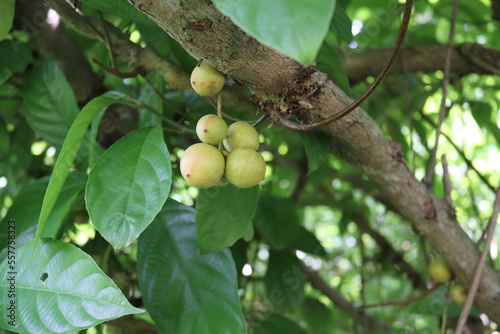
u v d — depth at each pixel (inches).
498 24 35.5
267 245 34.1
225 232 20.8
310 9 11.3
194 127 24.5
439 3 36.0
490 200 50.9
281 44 11.1
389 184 23.2
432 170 24.3
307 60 11.0
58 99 24.4
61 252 18.0
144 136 18.4
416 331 44.8
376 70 31.9
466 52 30.8
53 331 16.9
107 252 25.4
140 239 21.9
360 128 20.8
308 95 18.5
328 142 21.5
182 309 20.7
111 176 17.4
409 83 36.2
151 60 21.7
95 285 17.2
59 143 24.3
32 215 22.6
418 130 37.0
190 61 22.1
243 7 11.5
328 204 44.3
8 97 29.5
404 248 55.4
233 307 20.5
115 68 21.7
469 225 44.9
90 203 17.0
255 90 18.5
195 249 21.6
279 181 46.8
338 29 24.4
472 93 38.9
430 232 23.9
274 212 30.6
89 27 21.7
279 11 11.4
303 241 32.1
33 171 34.7
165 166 17.4
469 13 36.0
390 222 57.6
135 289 27.6
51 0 21.6
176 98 26.1
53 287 17.6
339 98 19.2
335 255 58.0
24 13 26.0
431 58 31.2
